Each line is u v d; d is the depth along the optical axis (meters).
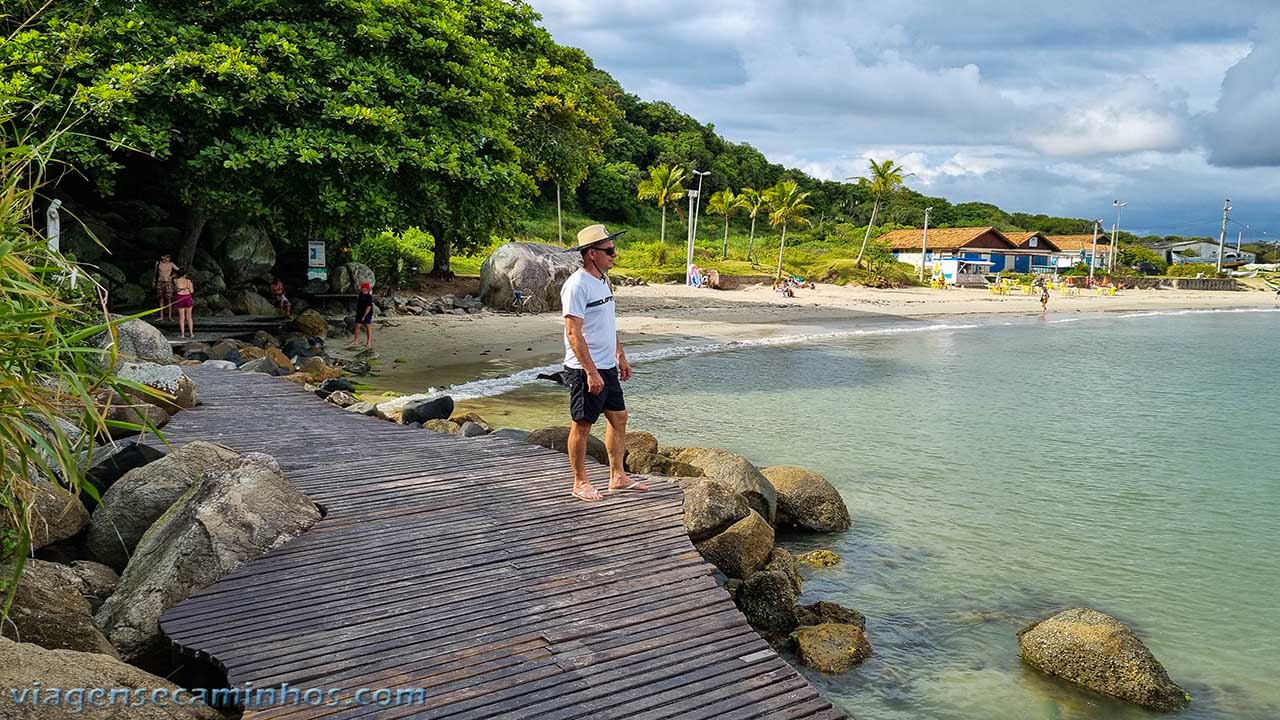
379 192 17.59
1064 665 5.84
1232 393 19.44
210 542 5.34
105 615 5.02
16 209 3.64
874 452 12.64
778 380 19.58
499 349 22.11
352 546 5.79
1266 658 6.30
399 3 19.36
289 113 17.41
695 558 5.73
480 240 27.91
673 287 50.94
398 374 17.92
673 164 98.25
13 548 4.48
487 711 3.88
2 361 3.15
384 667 4.21
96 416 3.11
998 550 8.49
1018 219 133.12
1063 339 32.72
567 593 5.14
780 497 8.98
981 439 13.84
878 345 28.36
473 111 20.02
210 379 12.83
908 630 6.61
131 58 16.06
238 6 18.16
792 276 62.12
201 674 4.70
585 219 85.19
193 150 17.39
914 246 87.81
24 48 15.02
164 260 19.20
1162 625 6.84
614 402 6.91
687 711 3.97
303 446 8.63
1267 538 9.01
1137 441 14.00
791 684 4.25
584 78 40.41
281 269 26.02
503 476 7.62
